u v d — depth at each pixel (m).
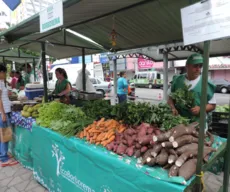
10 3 3.12
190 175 1.27
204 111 1.26
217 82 17.47
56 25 1.84
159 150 1.46
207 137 1.94
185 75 2.37
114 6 2.44
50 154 2.48
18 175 3.11
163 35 3.56
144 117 2.03
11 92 5.27
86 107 2.95
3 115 3.28
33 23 2.79
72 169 2.11
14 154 3.70
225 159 1.84
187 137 1.45
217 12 1.05
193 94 2.04
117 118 2.29
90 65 15.70
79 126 2.28
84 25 3.42
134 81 22.38
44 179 2.69
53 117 2.71
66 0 1.93
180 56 7.35
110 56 7.81
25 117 3.16
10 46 4.97
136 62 24.39
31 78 7.58
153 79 21.05
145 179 1.37
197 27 1.16
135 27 3.29
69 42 4.70
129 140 1.74
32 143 2.92
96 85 14.34
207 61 1.19
